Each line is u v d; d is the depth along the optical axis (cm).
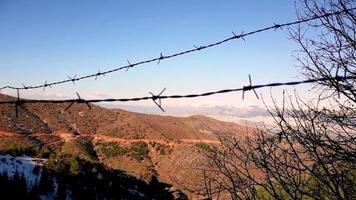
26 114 11394
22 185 4278
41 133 10288
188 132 13662
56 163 5316
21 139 9088
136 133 12175
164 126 13788
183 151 9975
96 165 5984
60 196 4647
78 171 5184
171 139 12056
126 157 10275
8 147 6169
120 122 13175
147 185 6097
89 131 11844
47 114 12062
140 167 9388
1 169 4825
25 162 5603
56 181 4962
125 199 5019
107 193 5119
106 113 13875
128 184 5819
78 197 4903
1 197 4006
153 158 10375
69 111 13062
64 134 10944
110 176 5766
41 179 4644
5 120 9988
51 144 9794
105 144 10956
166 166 9488
